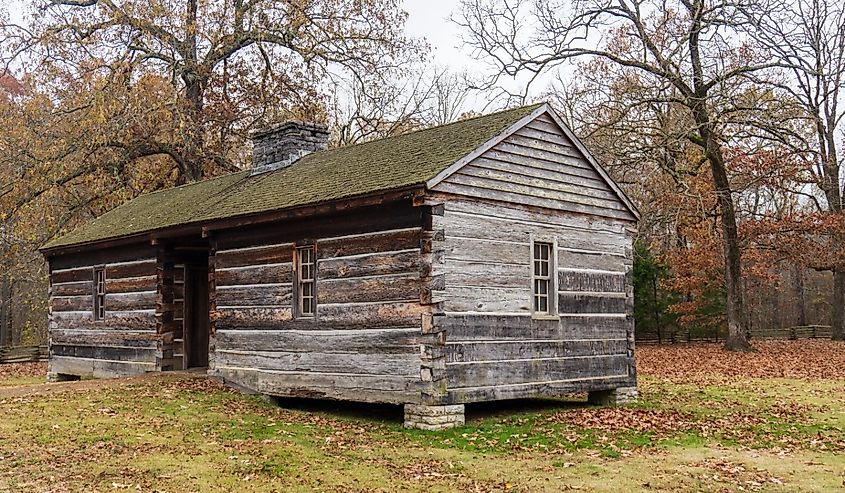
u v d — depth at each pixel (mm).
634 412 14203
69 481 9016
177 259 18656
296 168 17516
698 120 27766
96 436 11320
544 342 13953
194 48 30438
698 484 8977
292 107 32000
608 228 15555
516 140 13859
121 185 29500
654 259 34625
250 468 9578
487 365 12930
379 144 16609
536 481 9078
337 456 10312
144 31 28500
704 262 32719
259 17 30656
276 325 14805
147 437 11352
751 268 34125
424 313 12234
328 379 13688
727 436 11984
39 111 27703
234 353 15742
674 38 27719
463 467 9742
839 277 37312
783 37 25922
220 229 16000
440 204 12406
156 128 29703
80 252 20781
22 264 32156
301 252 14609
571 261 14688
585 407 14953
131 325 18797
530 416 13539
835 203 34625
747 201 37656
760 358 25984
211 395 14930
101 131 27406
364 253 13242
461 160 12664
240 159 34938
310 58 31047
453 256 12586
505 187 13500
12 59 27688
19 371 25391
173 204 19953
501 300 13266
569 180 14836
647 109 29469
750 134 27938
